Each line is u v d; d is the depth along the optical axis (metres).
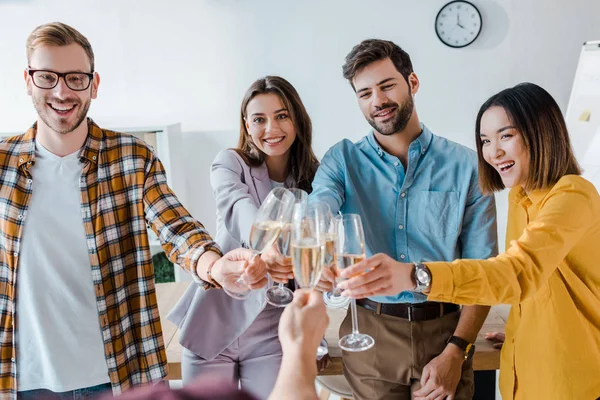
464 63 4.04
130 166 1.65
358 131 4.16
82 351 1.59
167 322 2.38
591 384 1.44
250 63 4.09
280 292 1.75
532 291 1.31
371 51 1.75
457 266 1.28
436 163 1.83
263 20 4.03
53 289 1.57
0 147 1.58
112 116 4.18
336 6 3.98
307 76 4.10
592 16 3.95
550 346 1.45
